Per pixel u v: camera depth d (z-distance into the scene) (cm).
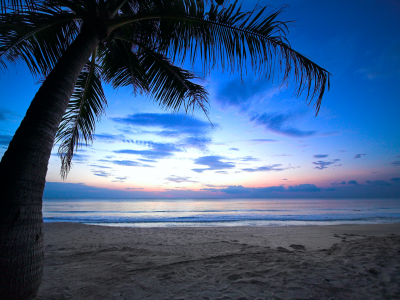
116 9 283
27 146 178
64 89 207
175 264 373
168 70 377
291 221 1981
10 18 258
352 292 255
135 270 340
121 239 718
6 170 170
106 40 282
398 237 615
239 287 272
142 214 2902
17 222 162
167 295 251
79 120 392
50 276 312
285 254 461
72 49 230
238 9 282
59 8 278
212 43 309
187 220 2031
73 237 743
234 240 775
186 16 296
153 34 349
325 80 277
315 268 336
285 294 252
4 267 153
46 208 3997
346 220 2062
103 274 322
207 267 354
